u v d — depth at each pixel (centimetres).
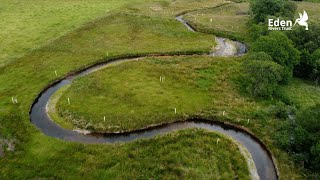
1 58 7494
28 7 10925
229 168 4478
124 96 5950
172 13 10294
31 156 4650
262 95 5978
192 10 10644
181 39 8406
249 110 5625
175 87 6266
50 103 5919
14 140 4962
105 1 11512
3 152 4734
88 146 4819
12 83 6494
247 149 4878
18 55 7606
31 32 8881
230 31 8706
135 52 7656
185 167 4475
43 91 6322
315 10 9794
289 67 6444
